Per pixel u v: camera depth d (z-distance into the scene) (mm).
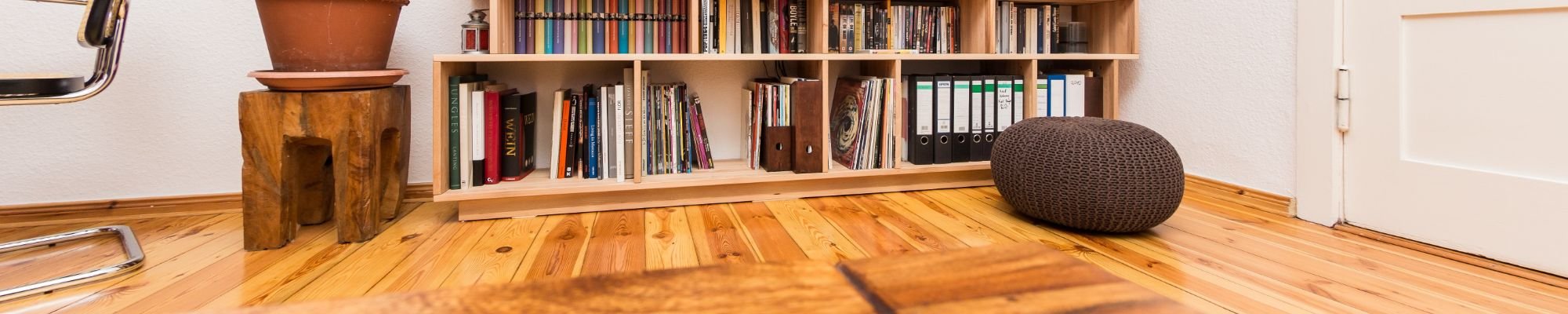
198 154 1695
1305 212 1553
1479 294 1062
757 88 1849
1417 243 1343
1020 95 1975
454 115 1567
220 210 1707
